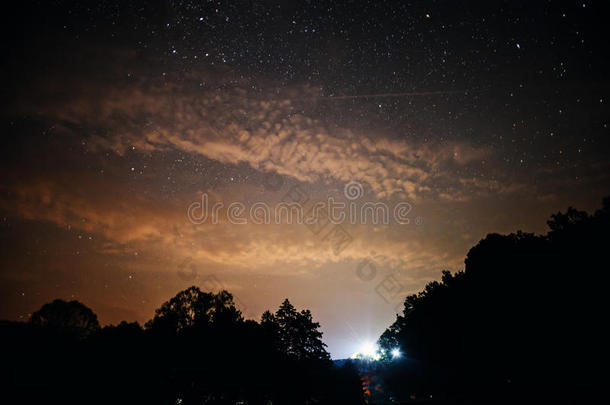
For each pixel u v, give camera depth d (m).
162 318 24.11
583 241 21.89
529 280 22.80
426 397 34.50
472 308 26.95
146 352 21.08
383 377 43.28
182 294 26.20
